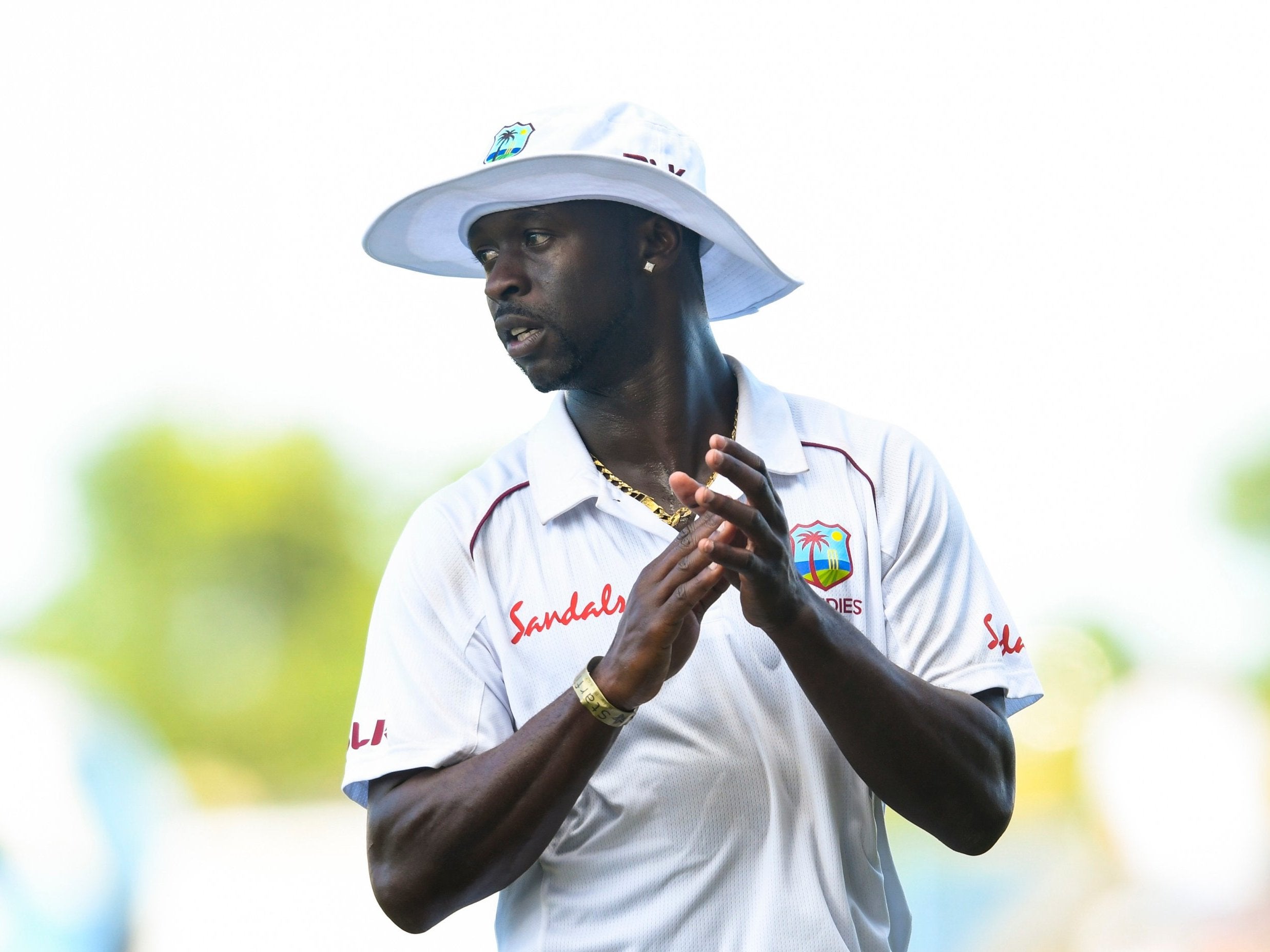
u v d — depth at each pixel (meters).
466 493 9.31
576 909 8.69
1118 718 57.03
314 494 82.94
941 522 9.24
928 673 8.91
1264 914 46.56
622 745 8.61
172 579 81.12
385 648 9.06
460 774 8.35
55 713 25.06
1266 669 89.62
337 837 56.28
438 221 9.59
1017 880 44.84
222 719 79.19
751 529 7.71
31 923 22.36
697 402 9.30
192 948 39.03
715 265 9.92
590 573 8.86
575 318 8.89
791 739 8.66
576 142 8.85
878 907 8.85
